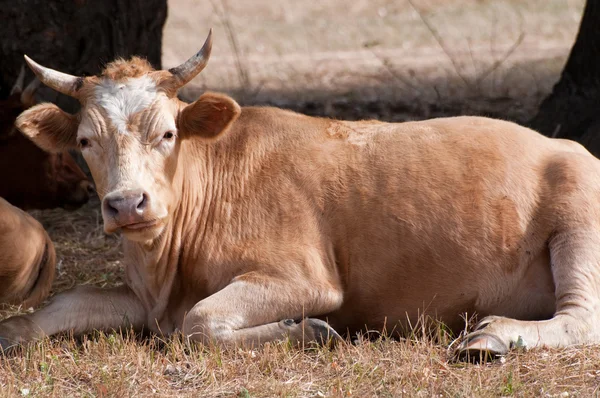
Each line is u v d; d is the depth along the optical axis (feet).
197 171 61.57
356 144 62.13
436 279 59.26
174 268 61.26
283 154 61.87
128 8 99.96
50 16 97.96
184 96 134.72
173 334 58.13
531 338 54.13
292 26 210.38
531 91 138.21
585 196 58.70
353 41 193.47
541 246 59.00
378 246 59.47
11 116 91.56
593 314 55.77
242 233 59.98
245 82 146.30
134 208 53.47
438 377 50.83
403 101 133.28
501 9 219.61
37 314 61.00
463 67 158.30
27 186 93.15
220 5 234.17
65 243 86.69
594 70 97.14
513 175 60.08
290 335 55.67
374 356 54.49
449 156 60.85
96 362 54.90
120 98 56.44
